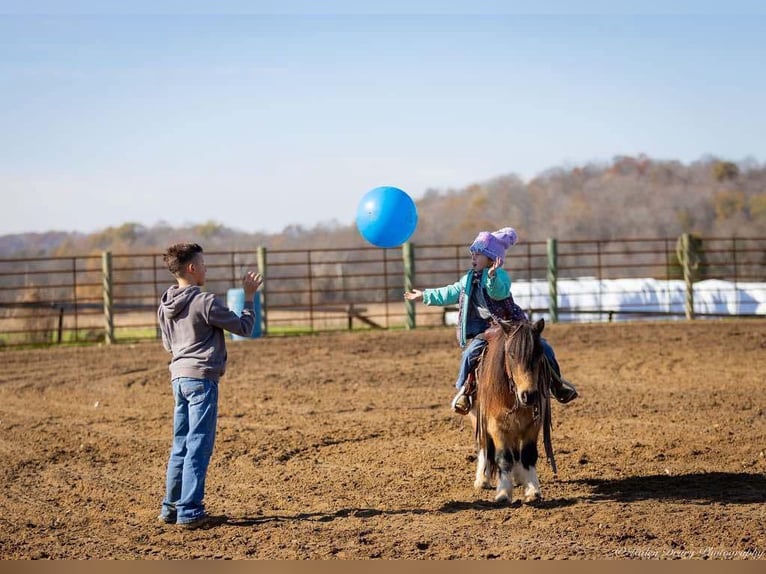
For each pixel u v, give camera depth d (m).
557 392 8.35
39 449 11.02
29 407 14.26
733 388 14.46
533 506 7.90
